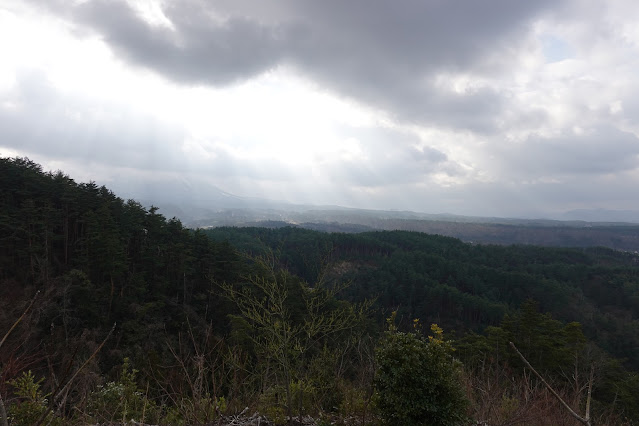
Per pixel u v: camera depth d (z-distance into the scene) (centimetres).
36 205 3059
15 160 3447
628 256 12531
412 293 7025
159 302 2730
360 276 7256
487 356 1523
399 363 508
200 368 438
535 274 8750
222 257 3120
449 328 6206
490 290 7831
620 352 5722
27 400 410
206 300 2988
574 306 7144
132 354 1972
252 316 586
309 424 552
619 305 7694
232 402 515
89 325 2227
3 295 2253
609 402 1505
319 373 653
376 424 551
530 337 2125
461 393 501
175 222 3784
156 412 504
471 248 11994
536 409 552
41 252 2686
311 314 628
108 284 2702
